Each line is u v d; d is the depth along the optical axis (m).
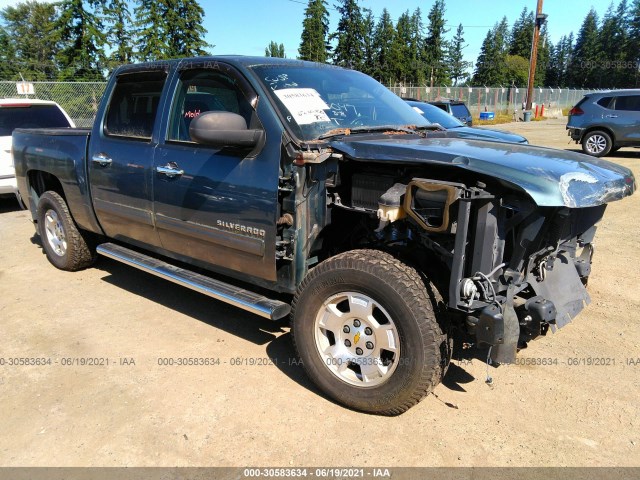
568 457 2.60
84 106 15.82
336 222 3.21
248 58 3.50
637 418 2.91
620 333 3.92
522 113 34.56
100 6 31.25
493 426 2.85
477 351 3.68
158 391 3.18
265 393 3.15
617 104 13.52
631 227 6.92
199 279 3.70
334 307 2.98
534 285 2.86
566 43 109.44
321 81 3.65
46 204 5.26
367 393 2.85
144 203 3.95
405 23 66.69
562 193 2.45
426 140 3.21
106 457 2.61
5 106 8.11
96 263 5.54
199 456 2.62
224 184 3.28
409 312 2.62
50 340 3.84
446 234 2.77
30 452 2.65
